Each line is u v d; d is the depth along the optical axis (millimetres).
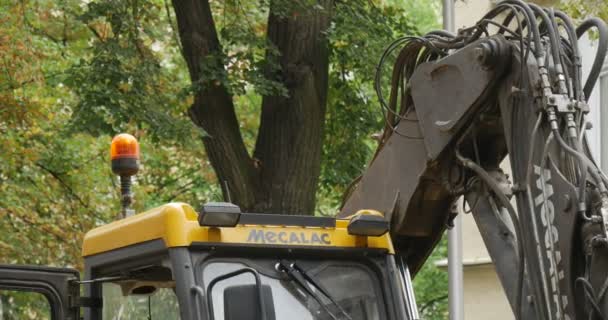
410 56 9477
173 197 28172
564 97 7859
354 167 22906
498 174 8547
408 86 9203
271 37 20938
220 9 22891
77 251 23250
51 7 21438
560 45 8078
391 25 22109
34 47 20859
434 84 8750
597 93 19578
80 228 23500
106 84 19641
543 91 7879
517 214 8148
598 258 7445
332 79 22734
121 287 9398
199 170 26984
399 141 9297
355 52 20766
